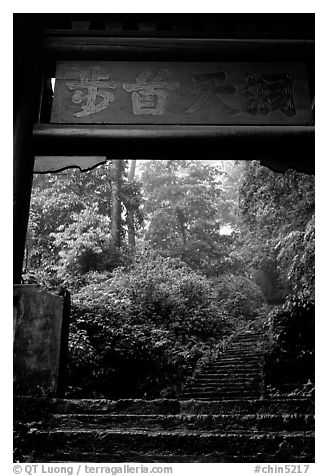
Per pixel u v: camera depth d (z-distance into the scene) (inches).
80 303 406.6
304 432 158.4
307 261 421.1
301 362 284.7
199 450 152.3
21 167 206.5
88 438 157.9
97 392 335.0
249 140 217.5
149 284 499.8
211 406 187.5
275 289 767.7
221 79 232.1
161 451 153.7
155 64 234.2
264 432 160.6
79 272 577.6
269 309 705.0
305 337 307.0
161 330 435.5
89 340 360.2
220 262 856.3
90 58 233.5
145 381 364.2
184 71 233.0
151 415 171.3
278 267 748.6
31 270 552.1
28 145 213.5
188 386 377.1
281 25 240.1
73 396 321.4
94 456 154.2
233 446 151.5
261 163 222.4
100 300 438.3
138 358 367.9
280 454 148.3
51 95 258.8
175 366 391.5
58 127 217.3
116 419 171.2
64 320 192.1
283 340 309.9
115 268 577.9
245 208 541.3
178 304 502.6
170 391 360.5
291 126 219.8
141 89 229.1
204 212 925.2
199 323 502.9
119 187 708.0
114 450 155.0
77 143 216.4
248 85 231.3
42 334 185.0
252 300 732.7
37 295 189.5
